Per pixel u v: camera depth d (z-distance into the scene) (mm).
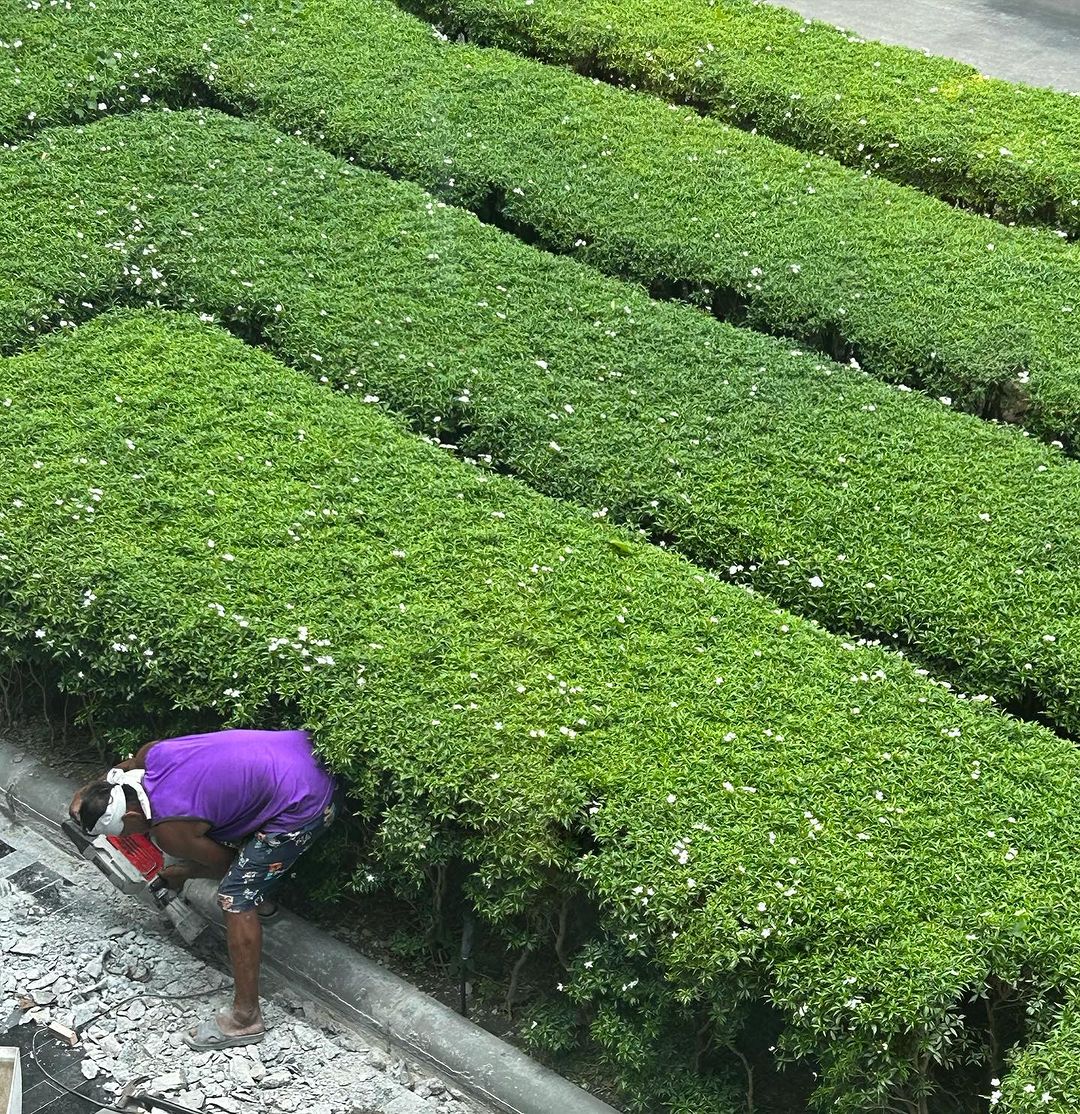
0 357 8508
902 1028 4883
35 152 10445
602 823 5547
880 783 5777
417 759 5812
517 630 6488
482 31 12945
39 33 12047
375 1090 5605
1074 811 5715
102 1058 5656
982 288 9461
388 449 7730
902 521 7434
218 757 5727
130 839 6094
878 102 11680
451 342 8695
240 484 7379
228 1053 5699
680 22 12828
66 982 5965
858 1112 5035
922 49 13984
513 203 10320
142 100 11570
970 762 5934
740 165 10828
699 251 9703
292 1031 5824
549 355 8633
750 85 11805
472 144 10883
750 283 9445
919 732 6082
